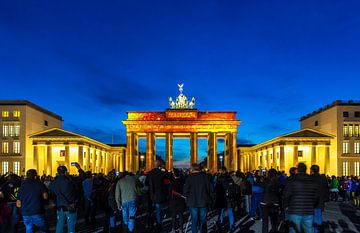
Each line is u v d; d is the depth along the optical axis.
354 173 109.62
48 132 112.19
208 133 121.75
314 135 111.56
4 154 109.62
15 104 110.81
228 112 121.69
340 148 110.31
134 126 121.88
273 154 119.38
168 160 120.75
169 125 121.56
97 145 127.56
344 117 111.12
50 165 111.88
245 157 151.00
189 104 126.00
